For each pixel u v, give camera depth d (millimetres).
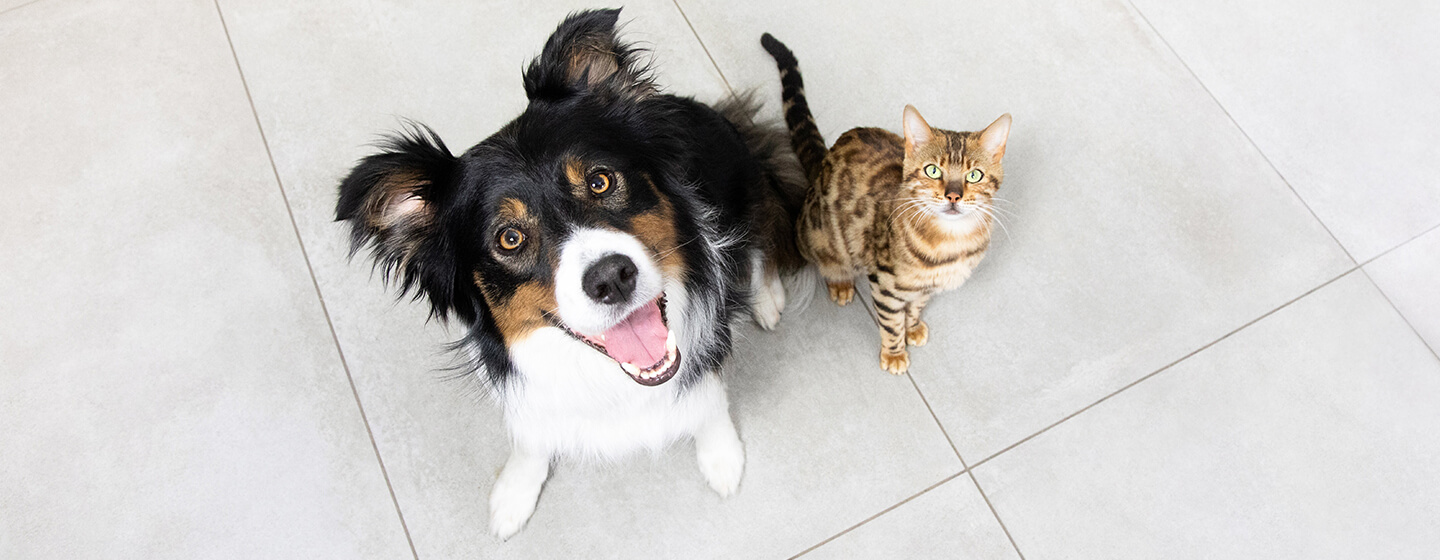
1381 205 1496
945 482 1377
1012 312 1457
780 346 1452
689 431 1320
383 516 1373
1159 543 1341
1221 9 1634
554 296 1063
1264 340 1422
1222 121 1557
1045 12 1636
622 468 1393
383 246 1098
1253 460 1367
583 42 1113
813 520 1365
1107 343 1435
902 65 1604
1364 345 1413
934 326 1455
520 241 1068
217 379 1430
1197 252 1477
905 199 1240
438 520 1372
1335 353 1412
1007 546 1347
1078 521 1354
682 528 1366
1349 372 1401
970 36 1622
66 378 1428
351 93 1600
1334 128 1549
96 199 1529
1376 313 1430
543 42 1636
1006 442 1393
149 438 1401
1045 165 1534
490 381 1228
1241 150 1538
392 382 1432
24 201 1528
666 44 1622
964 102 1577
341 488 1384
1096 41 1615
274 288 1478
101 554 1351
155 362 1438
